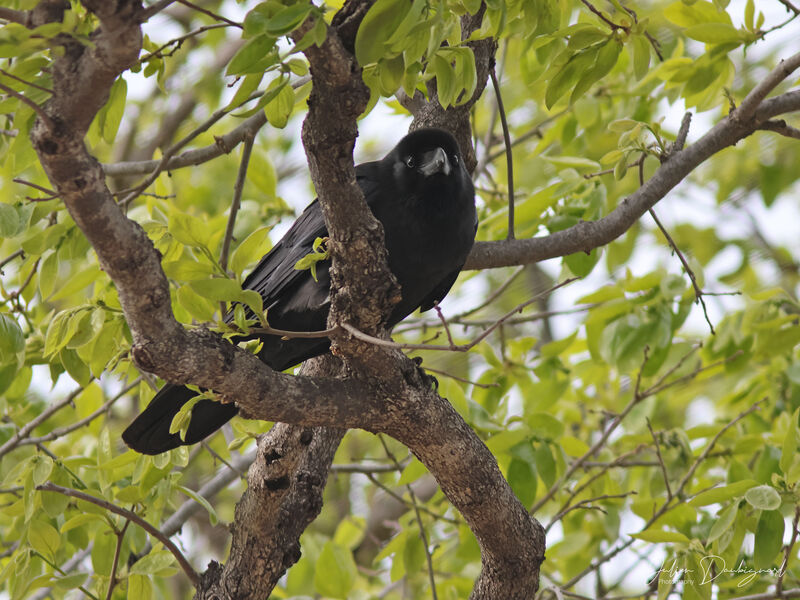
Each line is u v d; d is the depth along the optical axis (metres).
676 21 9.71
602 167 10.53
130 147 17.94
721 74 9.76
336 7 8.82
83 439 11.56
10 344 8.48
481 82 9.02
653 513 10.51
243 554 7.91
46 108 4.91
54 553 8.35
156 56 6.75
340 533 12.87
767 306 11.88
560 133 12.92
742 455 11.26
